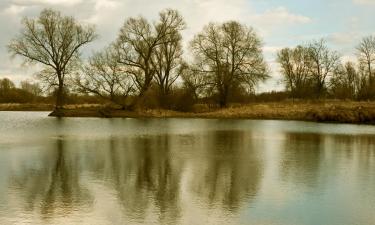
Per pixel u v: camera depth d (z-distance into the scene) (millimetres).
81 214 14898
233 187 18766
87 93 70625
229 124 56938
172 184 19250
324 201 16719
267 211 15453
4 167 22750
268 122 61812
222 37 77312
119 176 20750
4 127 49156
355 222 14445
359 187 18906
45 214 14867
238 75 77188
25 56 68188
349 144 34000
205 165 23859
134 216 14781
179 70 76875
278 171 22281
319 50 101188
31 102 102875
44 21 68000
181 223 14172
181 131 45156
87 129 47062
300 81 106188
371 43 101812
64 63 69375
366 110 63094
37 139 36219
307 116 68938
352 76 103188
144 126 52031
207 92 77250
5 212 15031
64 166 23156
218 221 14398
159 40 73062
